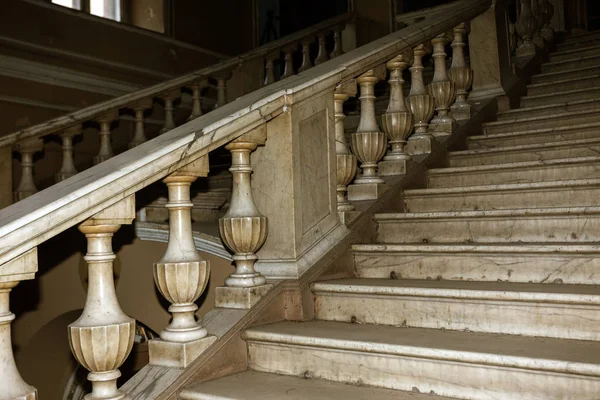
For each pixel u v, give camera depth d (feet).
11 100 23.38
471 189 12.82
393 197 13.38
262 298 9.80
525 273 9.82
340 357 8.48
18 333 18.16
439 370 7.72
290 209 10.41
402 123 14.25
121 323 7.58
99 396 7.57
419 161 14.62
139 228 15.76
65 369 19.69
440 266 10.59
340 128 12.23
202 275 8.85
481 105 17.81
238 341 9.25
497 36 18.84
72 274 17.31
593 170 12.71
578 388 6.82
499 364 7.23
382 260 11.18
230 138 9.44
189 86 25.39
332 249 11.04
